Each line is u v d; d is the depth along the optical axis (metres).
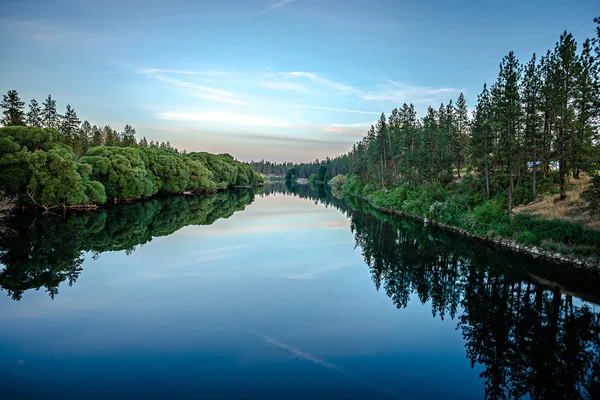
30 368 10.67
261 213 54.50
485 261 25.92
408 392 9.89
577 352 12.88
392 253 28.39
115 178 55.72
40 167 42.91
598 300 18.27
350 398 9.43
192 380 10.13
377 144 75.31
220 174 100.19
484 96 41.81
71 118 71.31
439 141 57.34
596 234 23.75
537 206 32.78
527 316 16.23
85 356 11.44
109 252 26.62
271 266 23.36
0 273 20.91
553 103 32.81
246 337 13.01
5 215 40.34
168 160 72.81
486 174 40.38
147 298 16.94
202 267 22.80
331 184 177.50
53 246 28.25
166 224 40.94
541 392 10.36
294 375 10.53
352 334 13.66
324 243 31.62
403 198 58.94
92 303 16.20
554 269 23.53
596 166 29.19
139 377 10.25
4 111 60.75
